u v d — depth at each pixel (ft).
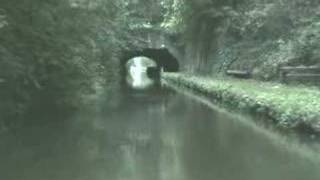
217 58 139.95
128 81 188.24
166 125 63.05
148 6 185.06
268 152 44.11
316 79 89.35
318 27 95.96
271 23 114.73
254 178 35.70
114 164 41.19
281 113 56.49
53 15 69.41
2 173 38.78
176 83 157.79
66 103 79.51
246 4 133.39
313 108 52.47
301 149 44.73
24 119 68.33
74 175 37.81
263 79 104.83
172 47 189.16
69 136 55.11
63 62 75.87
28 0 64.03
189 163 41.01
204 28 144.87
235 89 82.53
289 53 99.71
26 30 65.05
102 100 99.40
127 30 176.45
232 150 45.65
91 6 83.41
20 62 64.18
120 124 64.28
